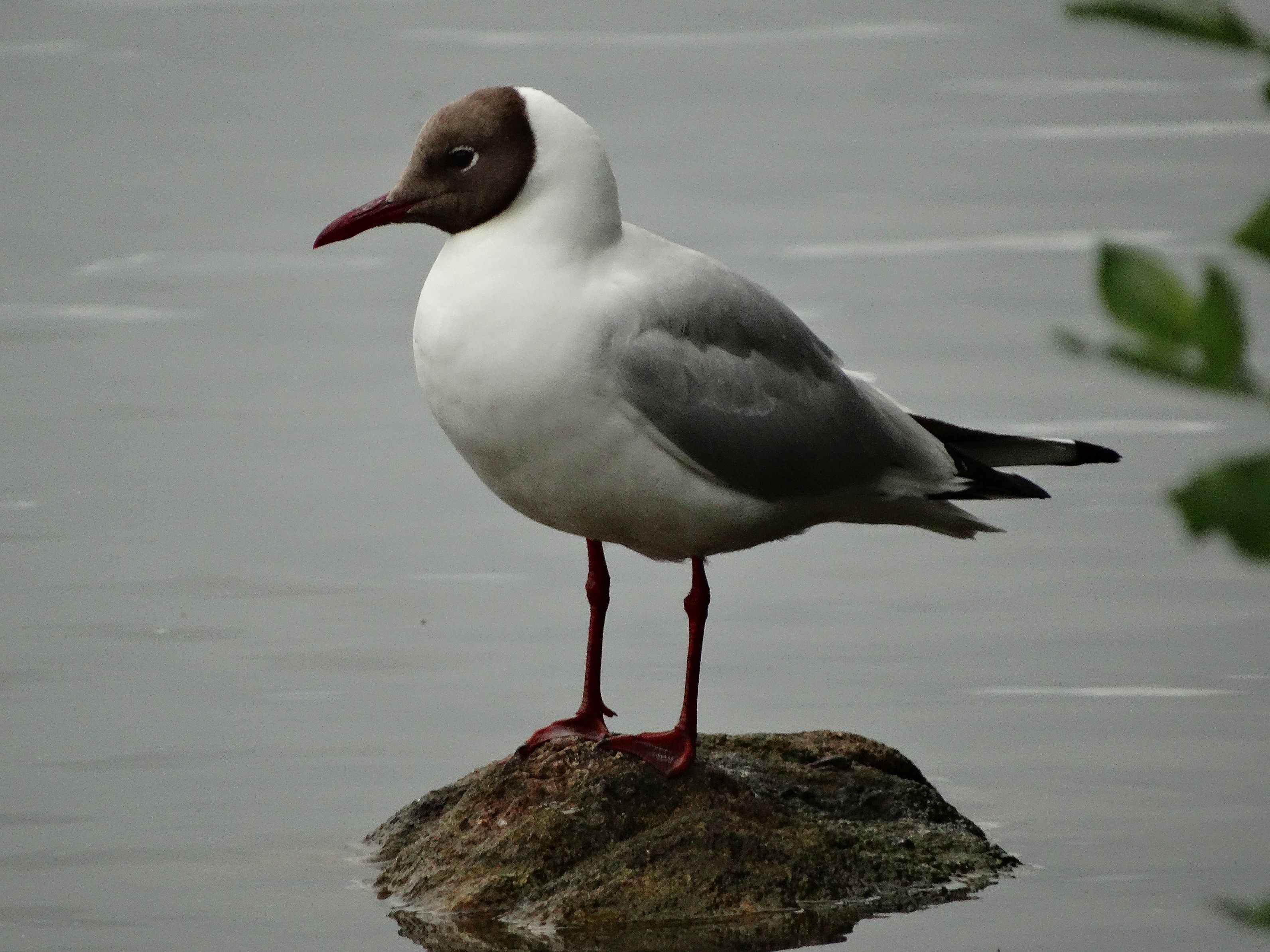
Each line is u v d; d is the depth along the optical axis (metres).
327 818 11.34
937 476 10.34
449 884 9.70
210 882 10.40
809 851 9.61
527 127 9.52
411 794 11.71
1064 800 11.36
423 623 14.70
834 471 10.02
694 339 9.54
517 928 9.28
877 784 10.41
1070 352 4.24
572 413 9.27
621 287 9.41
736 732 12.40
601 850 9.59
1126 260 3.60
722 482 9.67
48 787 11.84
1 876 10.59
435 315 9.41
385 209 9.76
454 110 9.62
